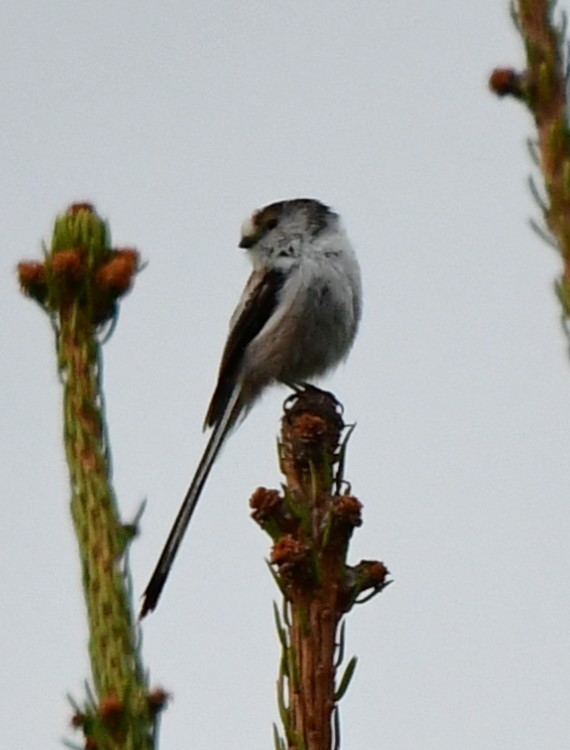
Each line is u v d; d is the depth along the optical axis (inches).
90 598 269.4
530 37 214.7
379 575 238.1
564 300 209.5
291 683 233.1
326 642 234.8
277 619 235.0
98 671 262.4
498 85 216.1
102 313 288.7
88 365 286.5
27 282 290.0
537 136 214.5
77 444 282.2
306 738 229.6
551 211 211.8
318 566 236.1
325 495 248.1
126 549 274.4
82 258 286.4
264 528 246.1
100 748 247.0
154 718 250.5
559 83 213.9
